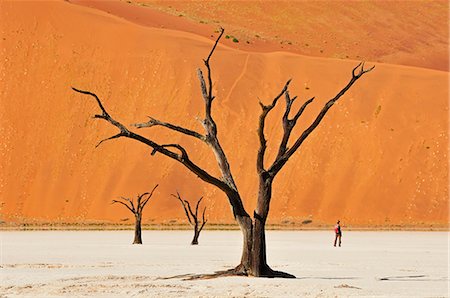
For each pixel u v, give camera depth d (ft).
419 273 122.83
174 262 143.95
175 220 342.03
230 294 88.74
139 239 212.84
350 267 135.44
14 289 93.71
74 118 396.78
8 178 369.50
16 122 395.96
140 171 367.45
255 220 108.68
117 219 344.69
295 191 358.02
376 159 370.12
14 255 162.40
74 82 418.10
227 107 401.90
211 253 171.22
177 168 368.68
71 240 229.86
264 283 100.68
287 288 95.09
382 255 169.07
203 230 317.63
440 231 322.55
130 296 86.79
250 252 108.88
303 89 418.31
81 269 127.44
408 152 373.61
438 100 408.26
